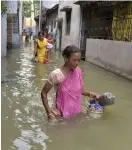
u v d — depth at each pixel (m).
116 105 5.35
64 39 19.62
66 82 4.20
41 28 38.16
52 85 4.11
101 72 9.83
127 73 8.55
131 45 8.38
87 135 3.84
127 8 9.85
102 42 11.02
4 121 4.28
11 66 10.25
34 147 3.45
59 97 4.28
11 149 3.37
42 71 9.24
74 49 4.05
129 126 4.27
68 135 3.81
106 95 4.61
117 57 9.40
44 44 11.55
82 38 15.44
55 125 4.12
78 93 4.38
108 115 4.69
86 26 15.07
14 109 4.89
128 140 3.78
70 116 4.36
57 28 22.48
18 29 24.33
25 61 12.06
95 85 7.30
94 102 4.77
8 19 19.75
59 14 22.94
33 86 6.74
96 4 12.89
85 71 9.91
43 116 4.54
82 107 4.96
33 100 5.48
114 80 8.23
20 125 4.14
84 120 4.34
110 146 3.57
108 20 11.89
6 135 3.76
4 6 10.27
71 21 17.42
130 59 8.37
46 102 4.16
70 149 3.42
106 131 4.02
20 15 30.20
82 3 13.72
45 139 3.68
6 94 5.88
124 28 10.02
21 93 6.01
